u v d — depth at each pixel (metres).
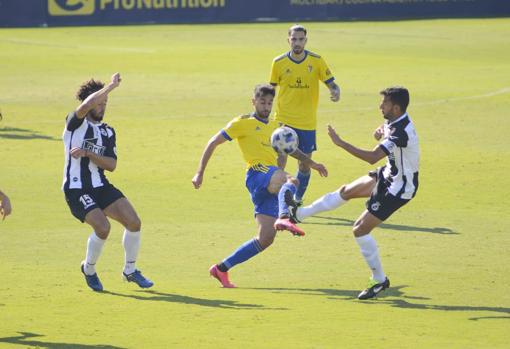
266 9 155.62
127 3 149.25
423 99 76.44
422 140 58.59
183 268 31.59
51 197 42.78
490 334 24.06
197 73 94.62
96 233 27.97
